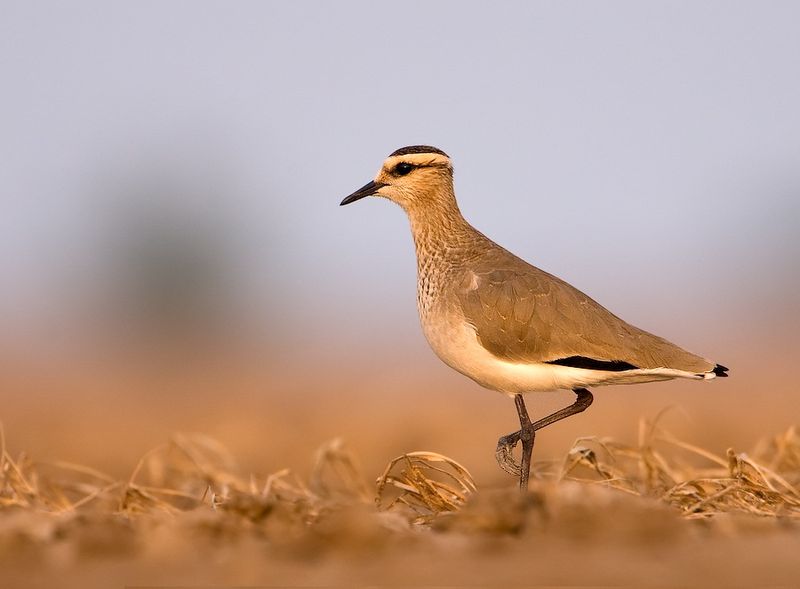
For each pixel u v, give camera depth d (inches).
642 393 1228.5
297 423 1040.2
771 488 462.6
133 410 1223.5
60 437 1011.9
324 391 1360.7
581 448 517.7
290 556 354.6
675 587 316.2
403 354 1903.3
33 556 359.3
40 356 1974.7
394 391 1337.4
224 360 1884.8
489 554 353.1
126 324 2273.6
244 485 552.7
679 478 529.3
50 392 1444.4
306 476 747.4
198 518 390.6
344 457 577.0
